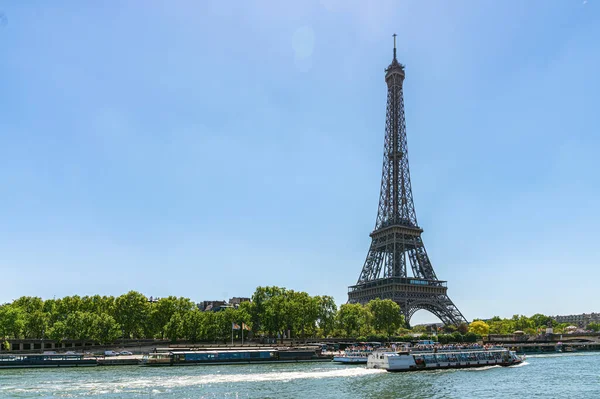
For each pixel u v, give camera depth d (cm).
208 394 9856
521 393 10556
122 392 9994
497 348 18500
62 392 9956
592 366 17038
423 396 10000
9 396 9512
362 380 12181
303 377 12562
